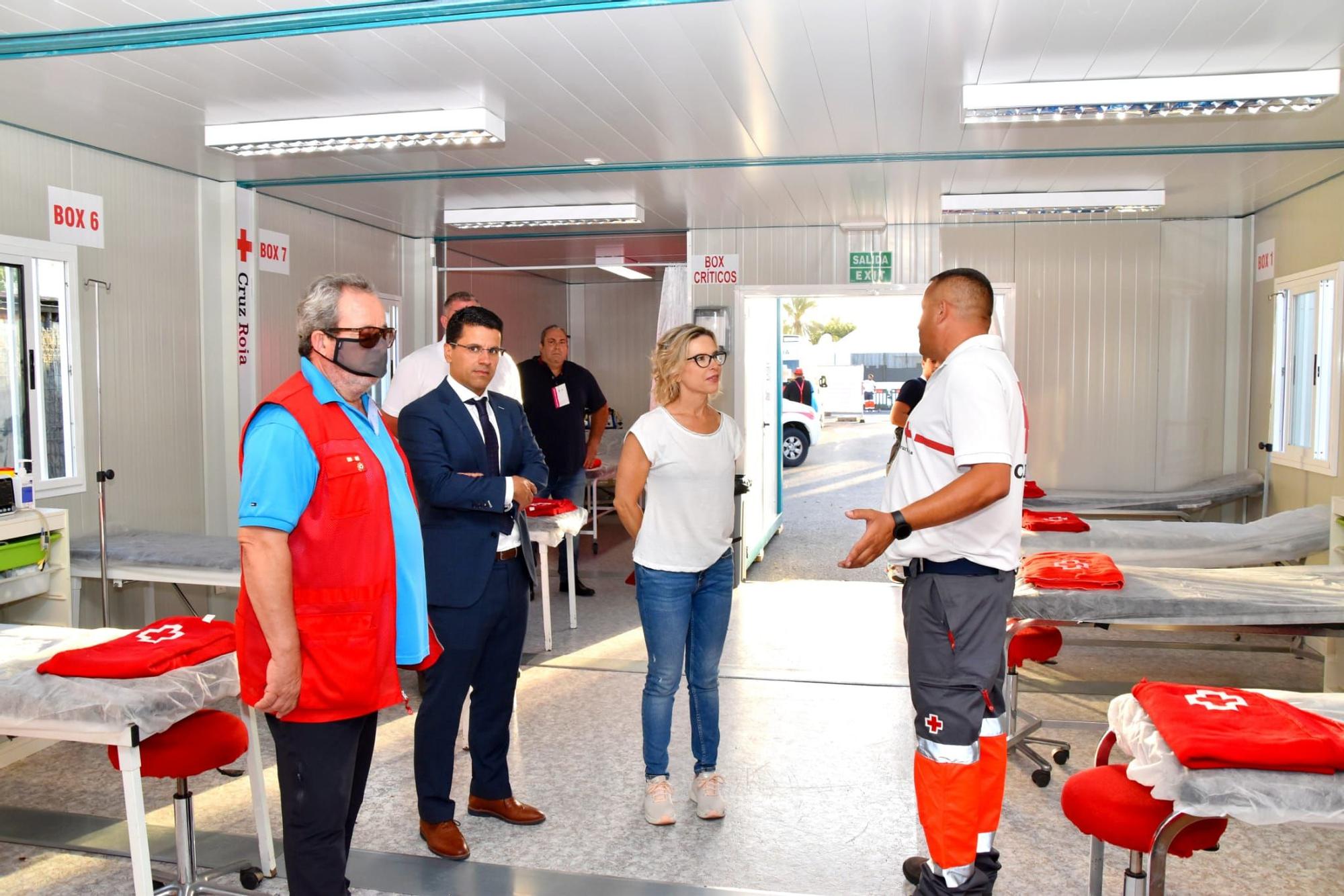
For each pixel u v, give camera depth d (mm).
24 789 3637
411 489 2363
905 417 5848
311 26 3316
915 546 2518
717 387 3168
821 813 3391
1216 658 5438
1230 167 5582
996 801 2631
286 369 6559
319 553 2105
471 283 9625
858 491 12312
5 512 4211
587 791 3572
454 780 3699
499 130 4496
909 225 7523
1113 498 6766
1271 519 5426
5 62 3717
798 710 4473
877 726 4266
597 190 6219
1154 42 3529
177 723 2682
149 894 2467
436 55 3668
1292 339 6520
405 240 8203
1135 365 7516
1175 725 2211
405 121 4355
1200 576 3994
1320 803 2002
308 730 2150
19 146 4629
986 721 2623
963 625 2480
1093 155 5273
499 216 6746
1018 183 6000
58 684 2537
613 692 4754
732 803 3471
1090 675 5109
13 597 4168
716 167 5539
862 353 27453
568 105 4328
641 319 12250
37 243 4699
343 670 2117
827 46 3566
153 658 2631
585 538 9336
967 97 3914
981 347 2490
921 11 3232
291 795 2170
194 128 4668
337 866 2201
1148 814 2170
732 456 3254
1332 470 5801
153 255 5480
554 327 6637
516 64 3758
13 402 4641
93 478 5070
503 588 3043
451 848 3020
